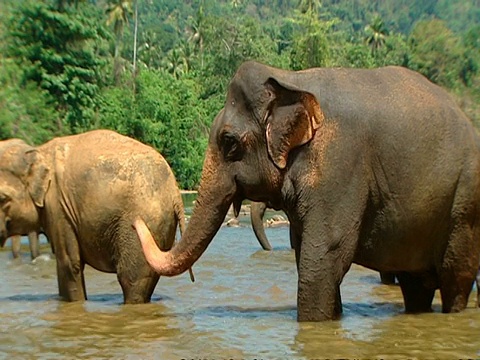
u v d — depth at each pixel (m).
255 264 14.45
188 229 8.72
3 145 10.57
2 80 38.34
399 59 67.31
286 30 113.12
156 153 10.24
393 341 7.65
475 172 8.61
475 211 8.69
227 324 8.57
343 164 8.26
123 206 9.81
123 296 10.38
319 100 8.38
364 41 91.88
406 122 8.40
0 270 13.88
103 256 10.10
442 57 63.31
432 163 8.43
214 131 8.75
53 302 10.20
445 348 7.38
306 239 8.32
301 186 8.31
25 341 7.89
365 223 8.53
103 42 47.94
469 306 9.65
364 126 8.34
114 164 9.95
